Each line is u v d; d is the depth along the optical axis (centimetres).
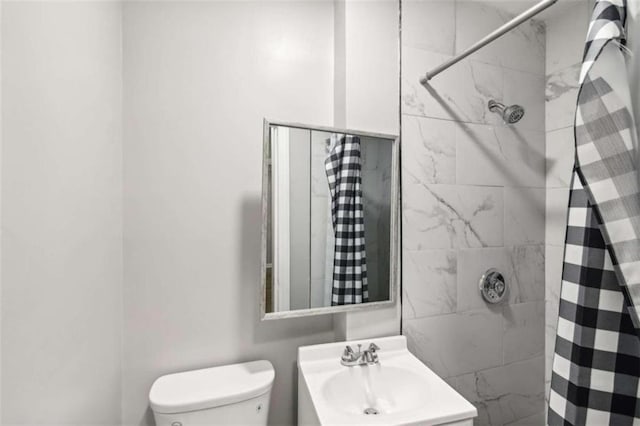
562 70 149
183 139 111
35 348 55
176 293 110
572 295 65
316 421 88
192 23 112
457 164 141
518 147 152
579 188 66
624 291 57
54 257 62
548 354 155
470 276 143
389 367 115
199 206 113
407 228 132
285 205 113
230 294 116
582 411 62
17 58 51
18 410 51
